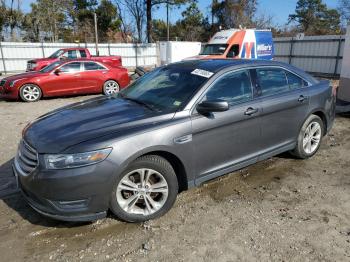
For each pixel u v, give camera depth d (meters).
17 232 3.35
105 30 41.94
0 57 25.42
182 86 3.95
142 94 4.20
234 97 4.02
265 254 2.98
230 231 3.31
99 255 3.00
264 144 4.38
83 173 3.01
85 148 3.02
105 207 3.20
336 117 7.91
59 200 3.05
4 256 3.01
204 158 3.74
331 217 3.55
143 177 3.38
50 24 40.38
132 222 3.46
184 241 3.17
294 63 22.22
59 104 10.74
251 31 16.80
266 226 3.39
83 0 41.19
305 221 3.48
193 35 45.66
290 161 5.07
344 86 8.45
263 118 4.25
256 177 4.53
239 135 4.02
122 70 13.13
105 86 12.66
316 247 3.06
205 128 3.65
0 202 3.92
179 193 4.09
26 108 10.02
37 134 3.40
